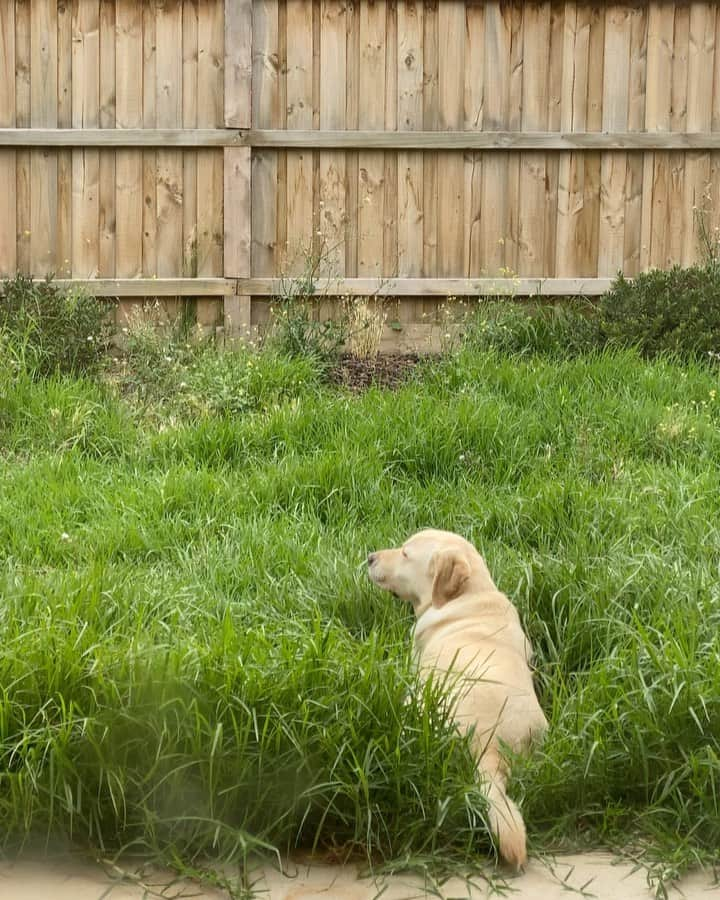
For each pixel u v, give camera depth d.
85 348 10.26
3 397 9.09
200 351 10.88
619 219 12.17
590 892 3.88
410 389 9.43
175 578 6.22
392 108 11.89
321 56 11.78
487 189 12.05
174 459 8.27
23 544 6.74
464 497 7.46
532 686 4.92
